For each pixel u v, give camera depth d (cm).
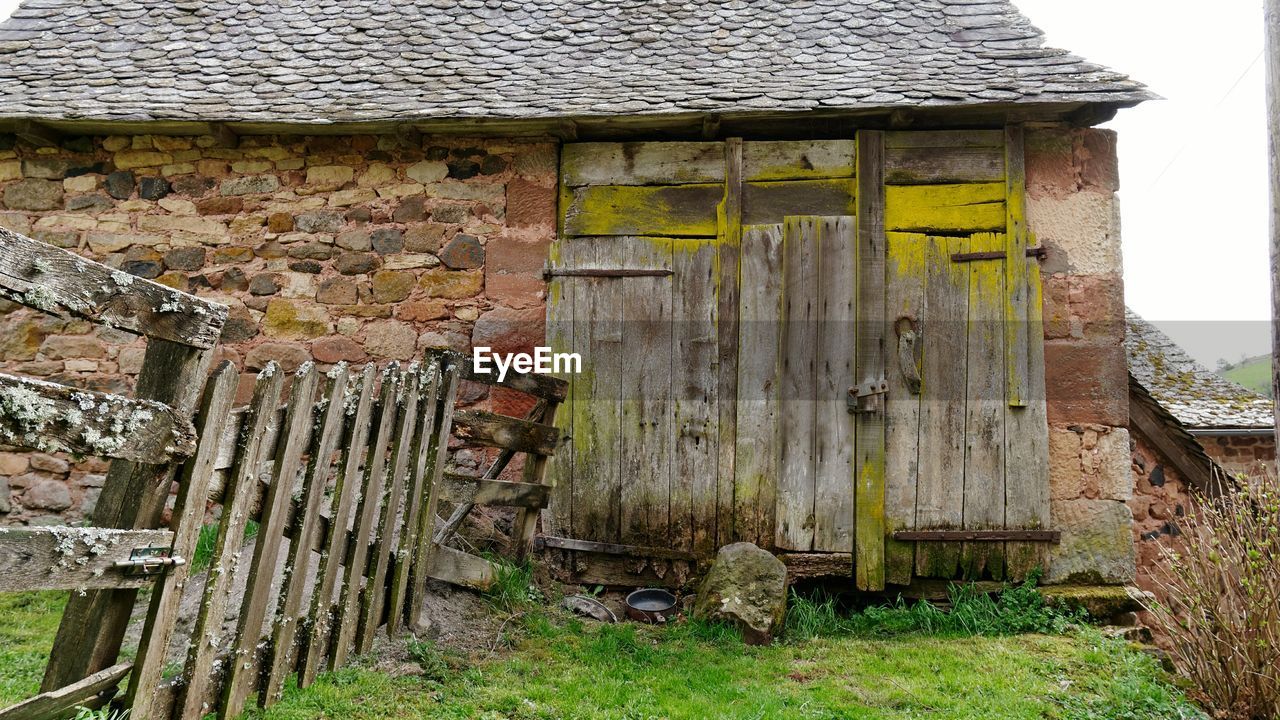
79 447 196
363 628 340
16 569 186
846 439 502
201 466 236
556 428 476
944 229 511
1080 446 498
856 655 411
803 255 515
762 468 505
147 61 570
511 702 322
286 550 434
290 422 281
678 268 521
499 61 560
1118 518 494
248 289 544
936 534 492
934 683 373
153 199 551
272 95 527
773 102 493
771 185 525
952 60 531
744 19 593
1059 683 374
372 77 545
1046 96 480
